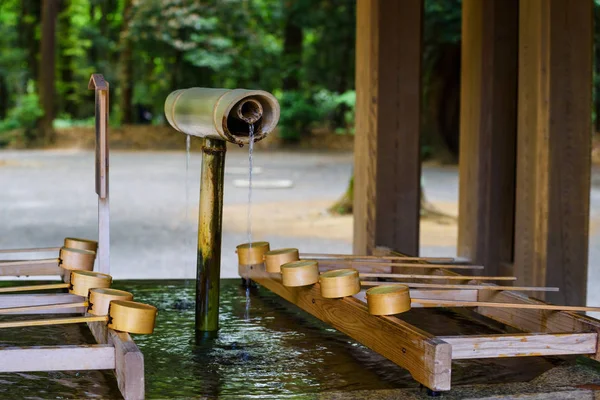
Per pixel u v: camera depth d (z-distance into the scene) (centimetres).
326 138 2602
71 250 382
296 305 395
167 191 1362
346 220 1065
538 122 458
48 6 2473
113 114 3114
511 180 564
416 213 545
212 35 2558
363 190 541
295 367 308
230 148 2372
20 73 2866
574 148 455
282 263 381
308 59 2772
